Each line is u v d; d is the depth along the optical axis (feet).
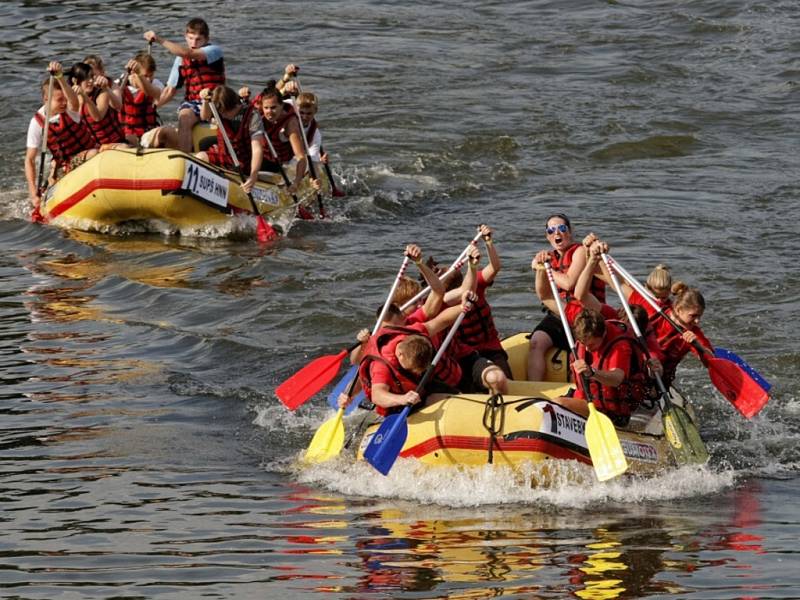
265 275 138.10
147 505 82.74
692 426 90.94
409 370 88.69
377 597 68.74
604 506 83.51
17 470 88.58
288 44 250.98
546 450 86.02
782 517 81.41
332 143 193.47
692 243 146.82
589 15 278.67
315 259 144.25
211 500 83.87
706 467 91.56
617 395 90.43
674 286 95.45
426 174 181.57
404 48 249.96
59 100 157.28
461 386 93.81
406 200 169.99
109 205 153.48
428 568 72.59
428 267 96.07
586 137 198.59
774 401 104.73
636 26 268.62
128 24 267.59
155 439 95.09
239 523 79.87
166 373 109.40
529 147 194.18
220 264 142.61
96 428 96.84
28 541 76.79
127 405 101.91
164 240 154.10
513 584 70.23
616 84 228.84
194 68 163.43
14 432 95.66
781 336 117.91
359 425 96.99
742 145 195.11
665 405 90.38
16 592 69.77
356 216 163.12
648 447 91.20
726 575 71.41
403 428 86.02
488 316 95.71
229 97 153.99
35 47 248.93
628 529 78.95
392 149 191.42
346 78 228.84
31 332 119.75
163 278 137.49
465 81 228.84
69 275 139.23
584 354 91.50
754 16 273.75
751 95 222.48
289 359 112.98
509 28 268.00
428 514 81.82
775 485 88.33
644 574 71.51
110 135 159.74
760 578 70.85
